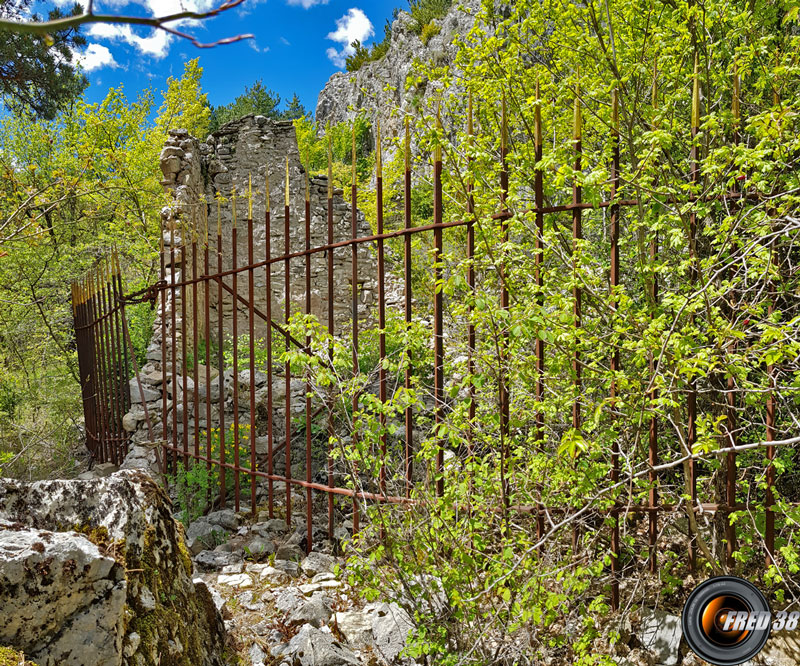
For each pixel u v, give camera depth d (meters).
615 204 2.89
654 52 3.90
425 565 2.64
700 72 3.60
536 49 4.61
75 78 10.45
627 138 3.50
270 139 11.51
